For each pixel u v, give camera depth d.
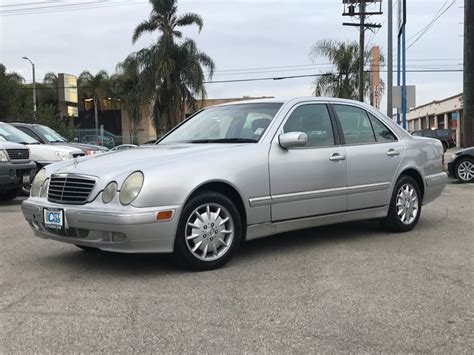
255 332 3.63
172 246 4.83
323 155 5.91
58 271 5.16
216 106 6.70
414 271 5.05
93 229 4.73
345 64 34.16
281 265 5.29
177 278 4.85
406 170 6.87
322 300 4.24
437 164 7.44
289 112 5.88
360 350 3.36
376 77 34.09
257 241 6.42
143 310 4.04
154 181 4.70
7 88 32.81
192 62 36.03
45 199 5.23
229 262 5.41
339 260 5.48
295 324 3.76
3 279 4.91
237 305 4.14
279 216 5.55
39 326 3.74
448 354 3.30
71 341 3.49
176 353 3.32
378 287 4.56
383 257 5.59
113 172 4.84
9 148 10.07
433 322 3.79
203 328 3.70
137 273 5.04
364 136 6.52
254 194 5.32
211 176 5.00
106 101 57.94
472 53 15.81
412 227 7.00
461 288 4.54
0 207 10.18
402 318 3.87
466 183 14.24
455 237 6.60
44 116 29.69
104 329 3.69
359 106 6.65
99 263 5.44
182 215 4.86
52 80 54.91
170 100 36.34
